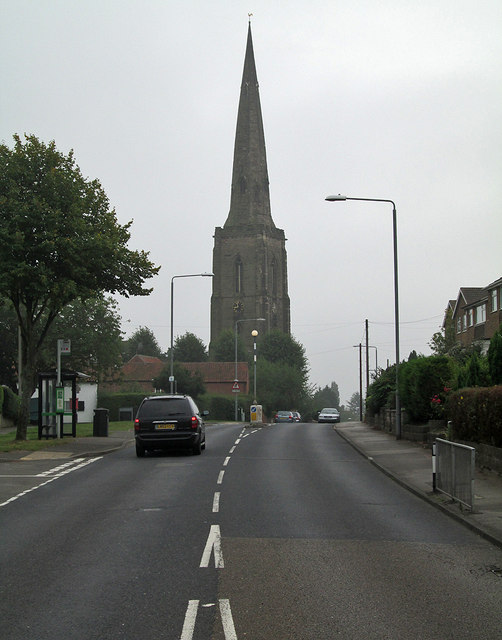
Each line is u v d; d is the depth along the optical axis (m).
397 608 6.98
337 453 24.86
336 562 8.88
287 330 116.38
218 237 113.31
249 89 114.19
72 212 26.12
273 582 7.94
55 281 25.97
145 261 28.86
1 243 24.52
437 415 26.80
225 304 112.75
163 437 23.31
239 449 26.45
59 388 29.91
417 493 14.71
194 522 11.61
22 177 26.44
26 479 17.61
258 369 96.81
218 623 6.54
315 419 99.62
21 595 7.50
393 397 35.12
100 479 17.48
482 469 17.39
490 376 21.70
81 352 65.38
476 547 9.80
